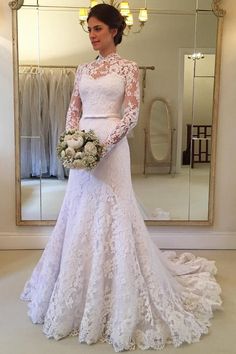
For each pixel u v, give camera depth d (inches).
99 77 82.0
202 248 133.3
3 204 128.7
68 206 87.2
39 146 126.8
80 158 76.7
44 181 128.1
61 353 76.0
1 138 125.3
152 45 124.8
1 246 130.6
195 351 77.0
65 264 81.5
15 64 121.5
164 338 79.0
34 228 130.4
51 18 121.6
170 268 100.9
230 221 132.6
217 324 86.7
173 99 127.2
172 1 122.7
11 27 120.3
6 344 78.6
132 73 81.5
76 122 87.7
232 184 130.7
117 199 81.8
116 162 82.6
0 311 91.3
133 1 122.6
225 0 122.0
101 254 80.6
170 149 129.3
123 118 79.7
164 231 132.1
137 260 82.2
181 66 125.5
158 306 80.7
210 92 126.0
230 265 120.0
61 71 124.3
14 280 107.8
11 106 123.8
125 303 78.4
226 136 128.1
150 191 130.7
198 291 94.3
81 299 81.6
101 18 81.4
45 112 125.6
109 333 79.6
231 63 124.5
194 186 130.2
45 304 85.6
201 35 123.6
